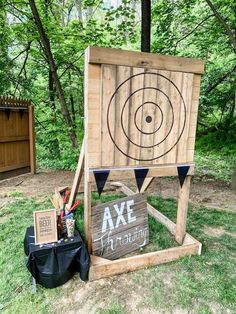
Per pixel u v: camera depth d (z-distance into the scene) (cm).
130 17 591
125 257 227
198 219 306
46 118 658
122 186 398
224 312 169
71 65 759
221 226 291
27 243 199
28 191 398
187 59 200
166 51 642
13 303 175
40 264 182
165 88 200
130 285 192
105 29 618
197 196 395
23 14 620
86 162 198
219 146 750
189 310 170
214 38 681
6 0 597
